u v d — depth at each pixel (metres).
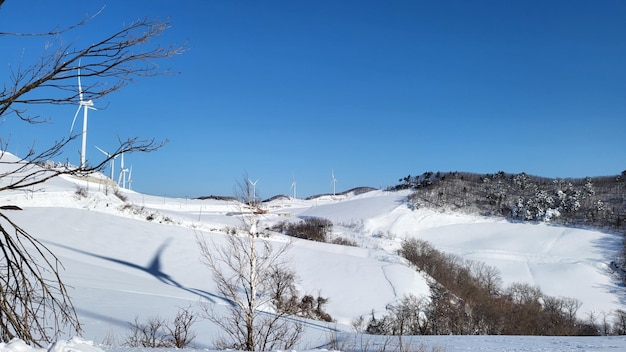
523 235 127.56
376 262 63.41
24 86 5.88
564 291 91.44
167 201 134.88
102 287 32.28
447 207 149.25
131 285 36.72
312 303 44.78
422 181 173.00
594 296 88.81
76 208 62.25
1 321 6.26
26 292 6.62
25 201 60.25
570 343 15.52
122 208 66.81
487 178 170.88
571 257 110.81
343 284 53.84
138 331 20.62
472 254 114.81
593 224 129.38
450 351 13.70
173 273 48.81
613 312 80.56
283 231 91.00
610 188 154.00
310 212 154.88
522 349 14.02
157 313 25.48
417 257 76.00
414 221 139.62
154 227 62.56
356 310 47.31
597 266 103.12
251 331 16.88
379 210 147.38
